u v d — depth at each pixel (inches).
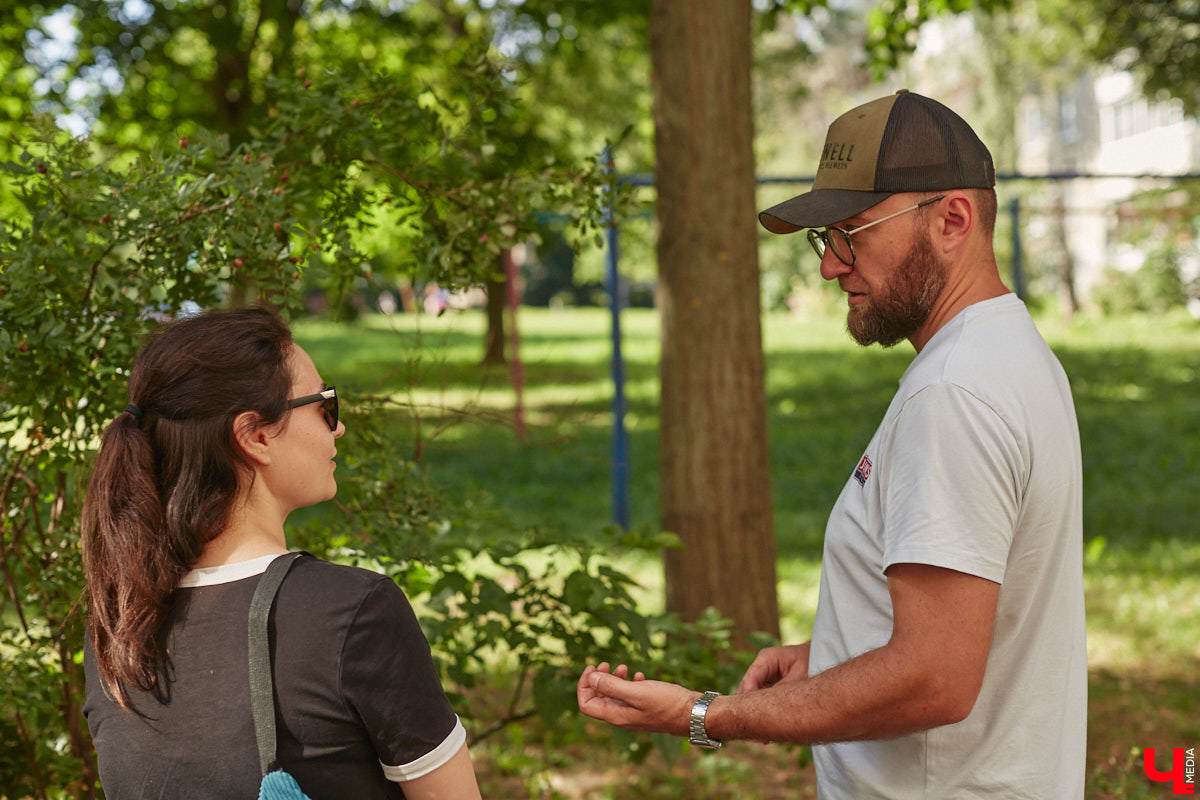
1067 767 62.1
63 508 98.3
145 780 50.6
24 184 91.4
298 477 55.9
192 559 52.5
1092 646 230.8
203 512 52.3
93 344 89.5
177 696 50.5
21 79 399.2
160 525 52.0
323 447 57.2
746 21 176.4
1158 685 208.4
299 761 49.4
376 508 105.5
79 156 90.9
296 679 49.6
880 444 62.4
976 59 1205.7
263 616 50.3
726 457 176.1
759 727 61.0
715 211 174.6
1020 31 950.4
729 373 175.6
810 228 65.4
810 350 933.2
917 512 56.8
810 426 556.7
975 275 63.9
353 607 50.5
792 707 59.7
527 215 111.0
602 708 65.9
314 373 58.3
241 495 53.9
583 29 429.7
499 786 163.2
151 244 91.7
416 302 119.5
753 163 178.5
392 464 106.5
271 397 54.6
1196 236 1048.2
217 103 388.8
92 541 53.3
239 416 53.5
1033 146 1510.8
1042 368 60.7
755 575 177.8
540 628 116.6
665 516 180.7
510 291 375.9
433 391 135.0
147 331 88.8
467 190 108.8
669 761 112.0
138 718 51.2
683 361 176.9
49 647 95.3
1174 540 316.2
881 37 286.4
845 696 57.7
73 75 394.6
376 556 102.3
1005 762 60.5
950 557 55.7
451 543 115.1
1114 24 675.4
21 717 95.3
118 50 382.0
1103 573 283.9
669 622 120.1
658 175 178.9
